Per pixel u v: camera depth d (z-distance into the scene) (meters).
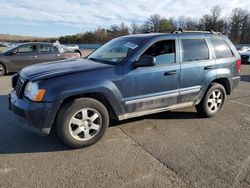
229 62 5.37
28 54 10.87
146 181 3.03
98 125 3.90
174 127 4.73
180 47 4.63
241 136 4.38
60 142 4.01
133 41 4.44
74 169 3.26
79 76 3.66
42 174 3.13
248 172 3.25
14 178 3.04
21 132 4.37
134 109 4.21
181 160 3.52
